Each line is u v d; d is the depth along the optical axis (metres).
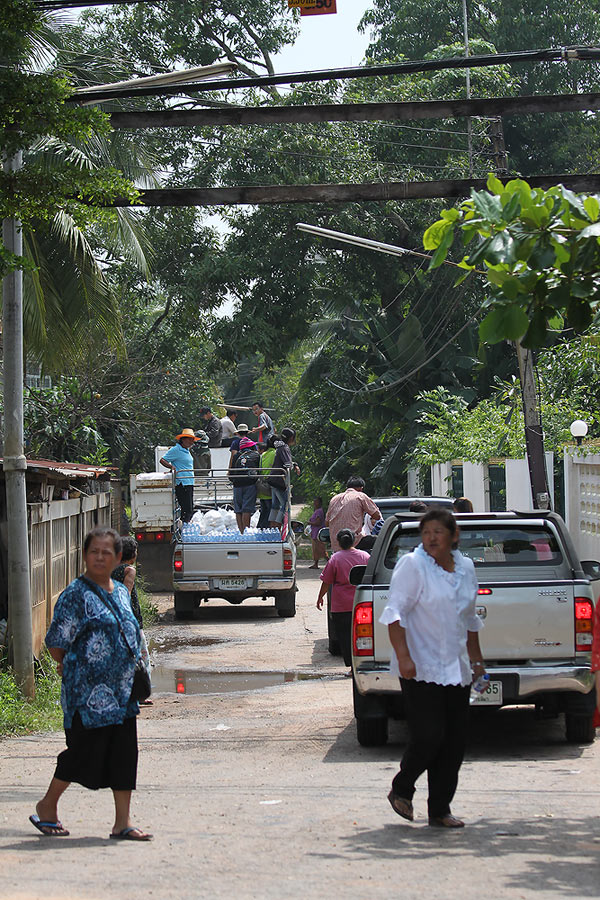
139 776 9.01
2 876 5.51
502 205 6.54
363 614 9.48
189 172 34.47
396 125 34.78
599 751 9.65
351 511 16.02
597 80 45.03
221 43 36.47
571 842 6.30
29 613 12.73
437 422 31.28
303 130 33.44
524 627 9.30
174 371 43.78
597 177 13.00
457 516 10.23
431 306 38.12
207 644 18.28
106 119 9.89
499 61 13.02
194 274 33.69
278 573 21.39
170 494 26.48
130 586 11.99
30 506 14.03
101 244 20.88
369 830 6.69
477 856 5.96
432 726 6.58
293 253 35.19
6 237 12.59
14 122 9.86
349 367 42.91
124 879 5.45
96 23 34.47
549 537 10.12
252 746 10.37
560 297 6.66
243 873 5.60
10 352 12.66
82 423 29.75
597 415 23.16
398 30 44.34
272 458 23.30
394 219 35.91
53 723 11.81
